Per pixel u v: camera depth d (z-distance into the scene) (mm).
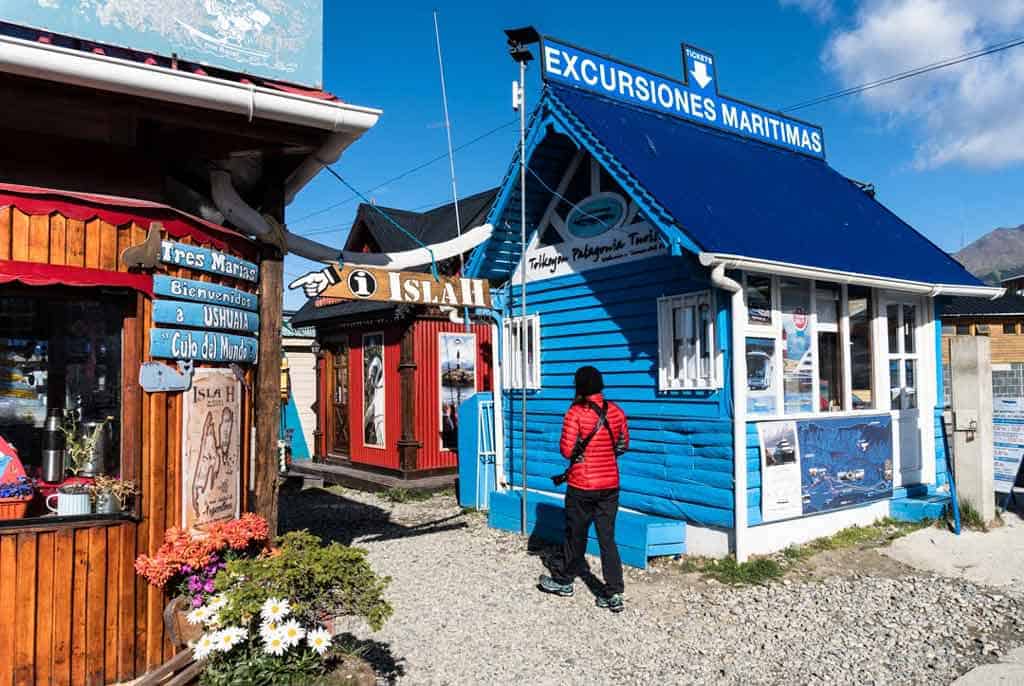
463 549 7832
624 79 8836
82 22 4484
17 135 4516
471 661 4828
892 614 5562
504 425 9922
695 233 6355
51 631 3863
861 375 8297
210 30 4938
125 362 4262
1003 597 5926
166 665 3967
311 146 5293
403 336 12570
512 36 8023
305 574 3828
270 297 5672
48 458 4754
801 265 6785
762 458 6852
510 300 9766
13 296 4570
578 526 5984
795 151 10625
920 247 9227
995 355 21344
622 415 6121
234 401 5012
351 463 14148
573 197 8773
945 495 8602
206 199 5496
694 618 5559
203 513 4582
